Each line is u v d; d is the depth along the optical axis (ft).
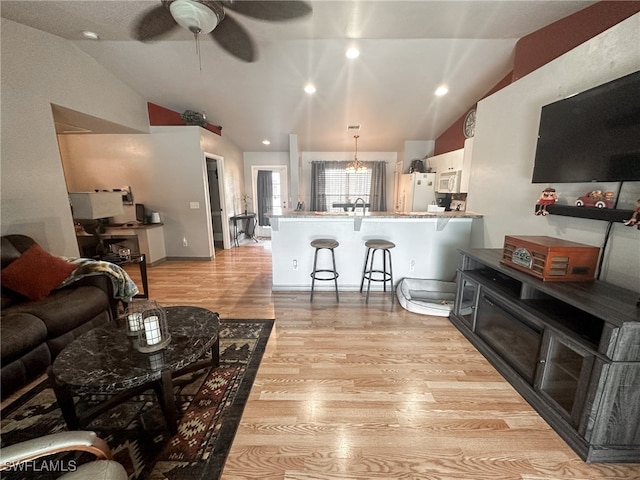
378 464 4.42
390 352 7.30
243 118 16.30
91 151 15.47
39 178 8.59
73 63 9.88
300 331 8.37
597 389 4.24
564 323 5.15
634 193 5.35
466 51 10.14
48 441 2.91
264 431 4.97
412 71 11.47
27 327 5.86
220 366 6.72
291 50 10.16
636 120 4.83
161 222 16.17
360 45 9.88
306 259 11.76
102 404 5.16
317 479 4.20
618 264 5.64
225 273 14.20
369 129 17.79
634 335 4.00
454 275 11.82
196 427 5.03
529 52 8.96
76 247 9.80
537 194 7.79
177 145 15.21
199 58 10.71
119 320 6.13
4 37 7.66
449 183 14.98
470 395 5.83
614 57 5.61
